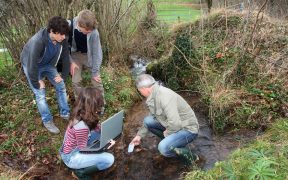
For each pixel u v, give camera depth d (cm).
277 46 618
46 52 419
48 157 453
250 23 671
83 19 418
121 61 682
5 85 562
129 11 670
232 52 618
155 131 455
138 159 450
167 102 392
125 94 572
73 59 487
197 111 545
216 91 536
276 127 449
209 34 691
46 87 565
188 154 421
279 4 826
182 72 612
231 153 423
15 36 558
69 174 432
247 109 506
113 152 465
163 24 799
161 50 749
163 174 423
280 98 517
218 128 495
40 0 537
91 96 368
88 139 408
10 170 418
